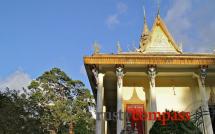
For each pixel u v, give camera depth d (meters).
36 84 59.66
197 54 28.22
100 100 27.12
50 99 59.19
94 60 27.48
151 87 27.38
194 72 28.95
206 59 27.56
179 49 31.31
